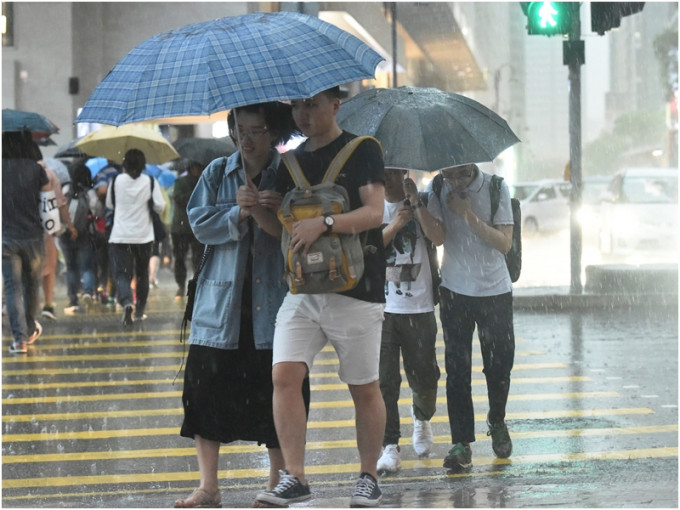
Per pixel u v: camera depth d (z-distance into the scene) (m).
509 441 11.59
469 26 76.62
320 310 8.10
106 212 22.78
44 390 16.05
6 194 18.84
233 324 8.58
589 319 23.38
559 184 60.78
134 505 9.68
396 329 11.07
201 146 26.00
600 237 40.28
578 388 15.70
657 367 17.33
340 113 10.52
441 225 10.87
